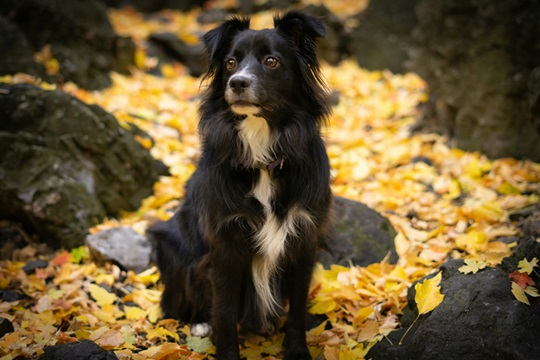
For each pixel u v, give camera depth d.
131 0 10.95
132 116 6.10
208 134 3.30
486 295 2.89
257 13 9.50
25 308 3.78
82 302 3.78
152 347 3.23
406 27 7.91
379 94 7.22
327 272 3.94
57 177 4.52
